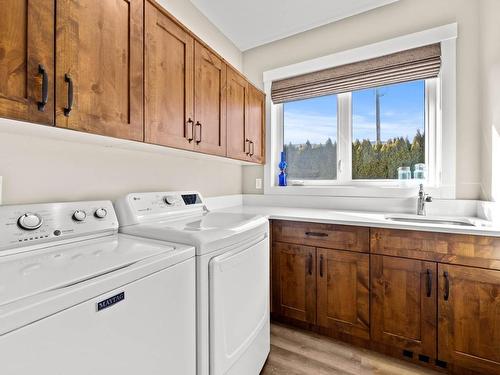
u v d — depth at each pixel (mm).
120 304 729
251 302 1363
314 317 1813
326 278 1768
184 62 1465
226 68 1896
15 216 943
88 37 975
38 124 845
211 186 2295
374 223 1603
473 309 1367
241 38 2529
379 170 2215
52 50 861
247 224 1384
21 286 633
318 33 2359
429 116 2014
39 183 1141
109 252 939
